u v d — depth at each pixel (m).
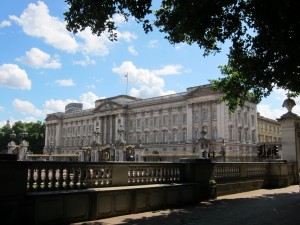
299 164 25.86
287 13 12.82
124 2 13.98
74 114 145.12
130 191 11.77
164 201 13.21
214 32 15.48
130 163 12.27
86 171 10.73
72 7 14.20
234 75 22.33
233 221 11.02
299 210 13.30
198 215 12.01
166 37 17.30
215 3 13.77
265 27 14.34
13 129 144.00
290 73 16.52
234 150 88.94
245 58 17.11
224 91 23.25
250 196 17.80
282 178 23.20
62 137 150.12
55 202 9.40
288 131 25.47
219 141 88.25
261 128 116.75
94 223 9.99
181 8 14.18
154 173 13.41
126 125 121.81
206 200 15.79
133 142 118.19
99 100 137.75
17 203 8.59
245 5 14.40
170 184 13.77
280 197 17.42
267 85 18.48
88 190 10.37
